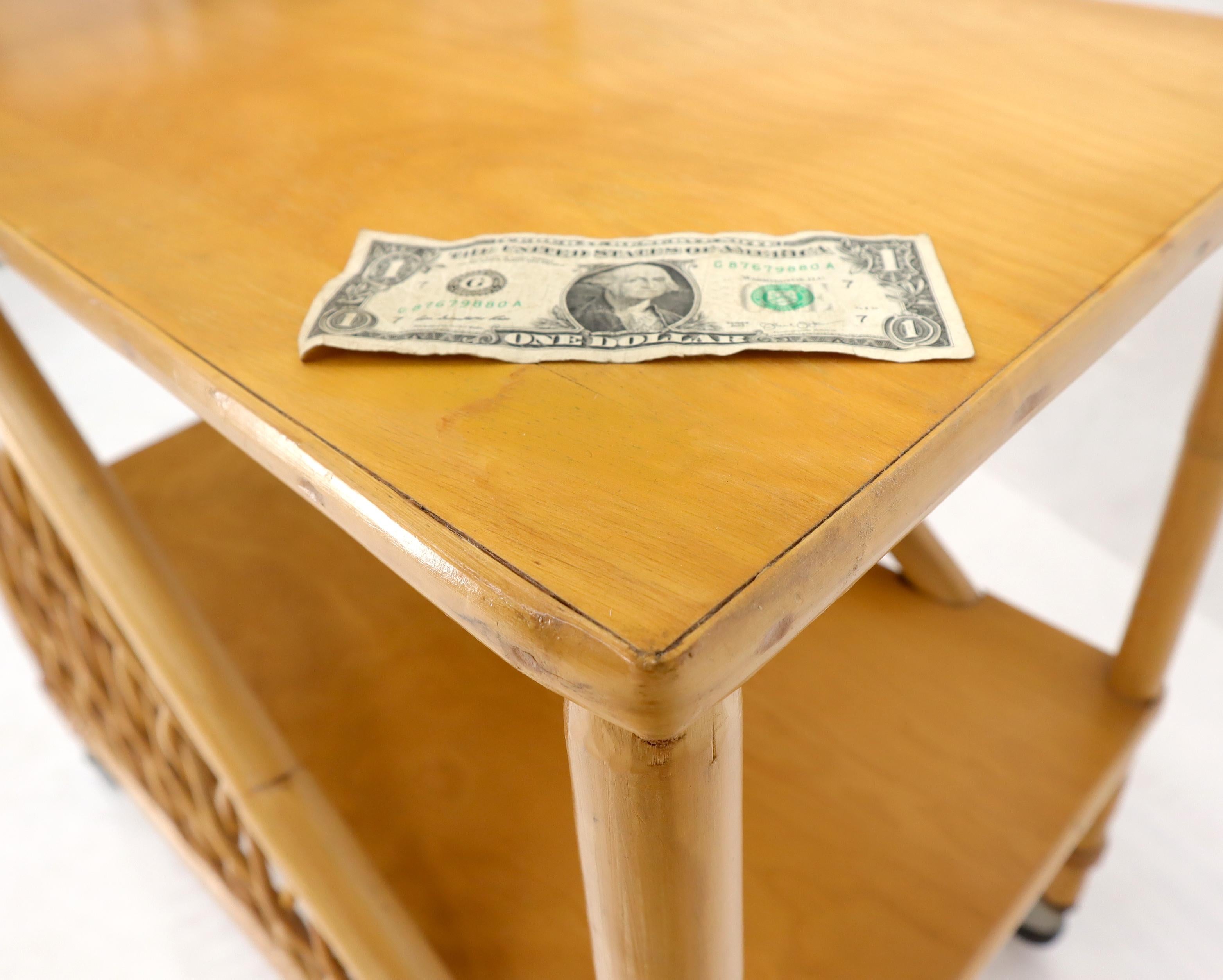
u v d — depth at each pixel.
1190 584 0.71
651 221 0.47
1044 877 0.69
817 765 0.75
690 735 0.28
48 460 0.57
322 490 0.33
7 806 1.15
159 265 0.45
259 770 0.57
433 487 0.31
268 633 0.84
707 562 0.28
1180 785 1.10
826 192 0.48
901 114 0.57
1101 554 1.33
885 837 0.70
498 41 0.72
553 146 0.55
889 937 0.64
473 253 0.44
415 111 0.61
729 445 0.32
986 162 0.51
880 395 0.34
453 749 0.74
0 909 1.06
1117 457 1.42
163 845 1.10
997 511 1.40
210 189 0.52
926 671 0.82
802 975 0.62
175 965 1.00
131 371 1.79
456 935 0.63
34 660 1.06
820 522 0.29
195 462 1.04
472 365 0.37
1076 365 0.38
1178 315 1.46
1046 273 0.41
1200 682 1.19
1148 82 0.59
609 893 0.34
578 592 0.27
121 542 0.57
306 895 0.57
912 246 0.43
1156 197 0.46
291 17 0.79
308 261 0.45
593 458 0.32
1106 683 0.81
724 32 0.71
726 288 0.40
